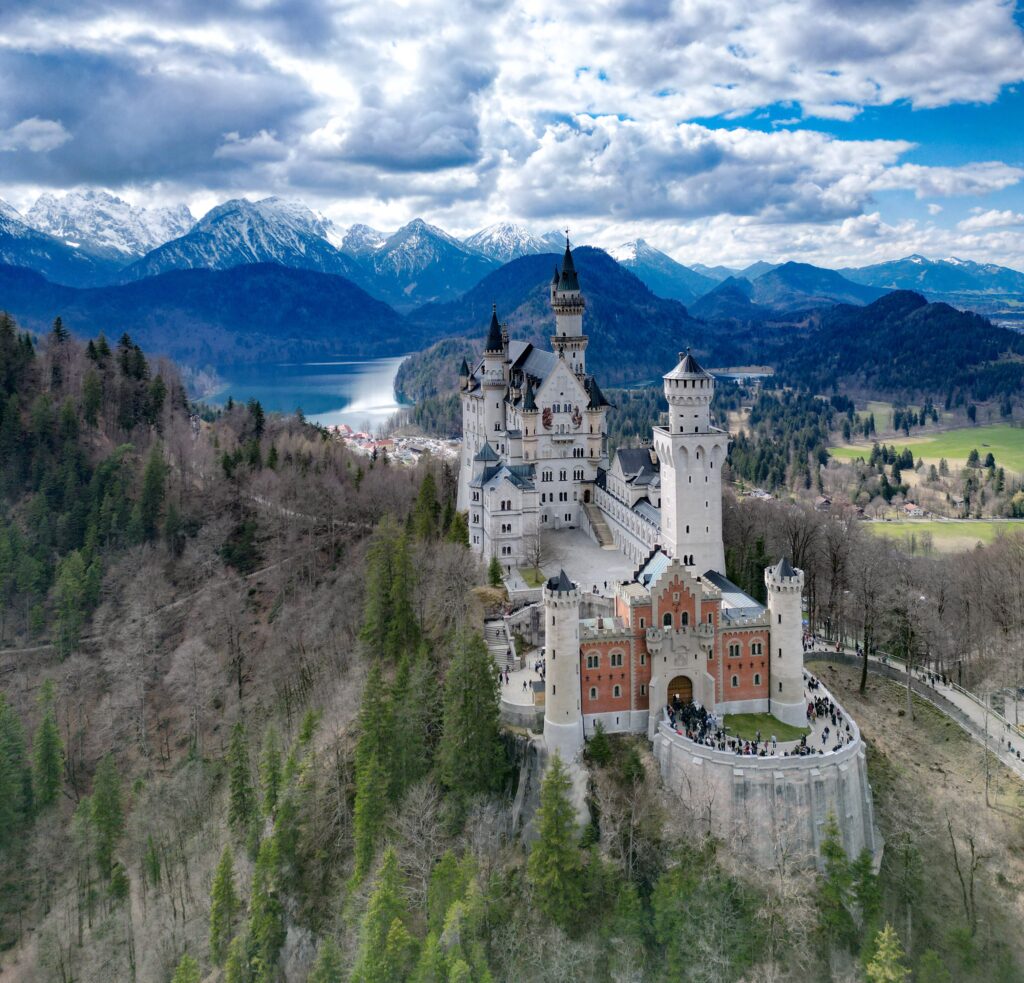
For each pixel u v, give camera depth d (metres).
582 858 102.12
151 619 178.88
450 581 155.25
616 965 93.06
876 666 156.25
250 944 108.69
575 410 197.38
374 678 116.00
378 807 109.62
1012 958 100.06
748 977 91.25
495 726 116.38
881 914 99.69
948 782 125.62
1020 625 165.50
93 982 113.94
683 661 119.88
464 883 97.50
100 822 128.50
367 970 91.12
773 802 106.06
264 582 196.38
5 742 138.62
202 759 148.62
